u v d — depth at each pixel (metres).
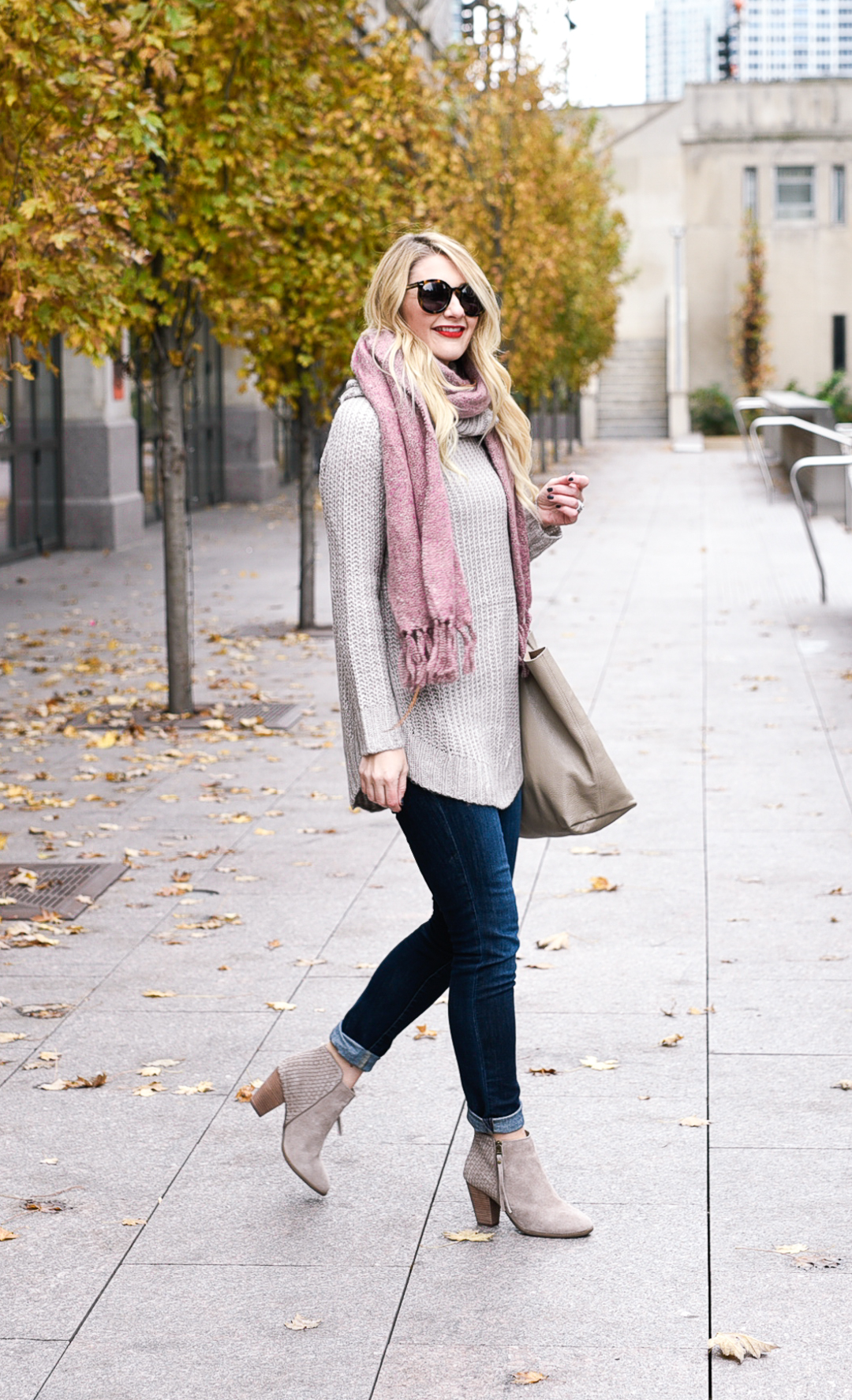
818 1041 4.08
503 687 3.09
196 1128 3.68
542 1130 3.59
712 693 8.97
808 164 40.22
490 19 18.16
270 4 8.30
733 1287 2.89
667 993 4.47
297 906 5.43
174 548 8.88
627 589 13.48
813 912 5.18
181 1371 2.67
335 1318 2.83
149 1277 2.99
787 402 23.33
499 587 3.08
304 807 6.88
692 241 40.69
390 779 2.90
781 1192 3.26
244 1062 4.06
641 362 40.22
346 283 10.47
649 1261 3.00
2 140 6.20
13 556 16.89
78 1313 2.87
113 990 4.62
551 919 5.20
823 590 12.36
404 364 3.00
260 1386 2.62
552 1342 2.72
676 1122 3.61
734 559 15.30
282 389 11.18
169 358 8.79
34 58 6.02
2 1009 4.48
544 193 19.95
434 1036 4.23
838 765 7.24
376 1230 3.16
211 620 12.76
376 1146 3.56
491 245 18.59
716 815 6.45
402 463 2.93
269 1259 3.05
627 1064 3.96
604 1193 3.28
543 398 27.22
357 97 11.05
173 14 7.47
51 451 17.86
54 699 9.41
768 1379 2.59
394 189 11.91
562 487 3.17
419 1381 2.62
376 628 2.94
